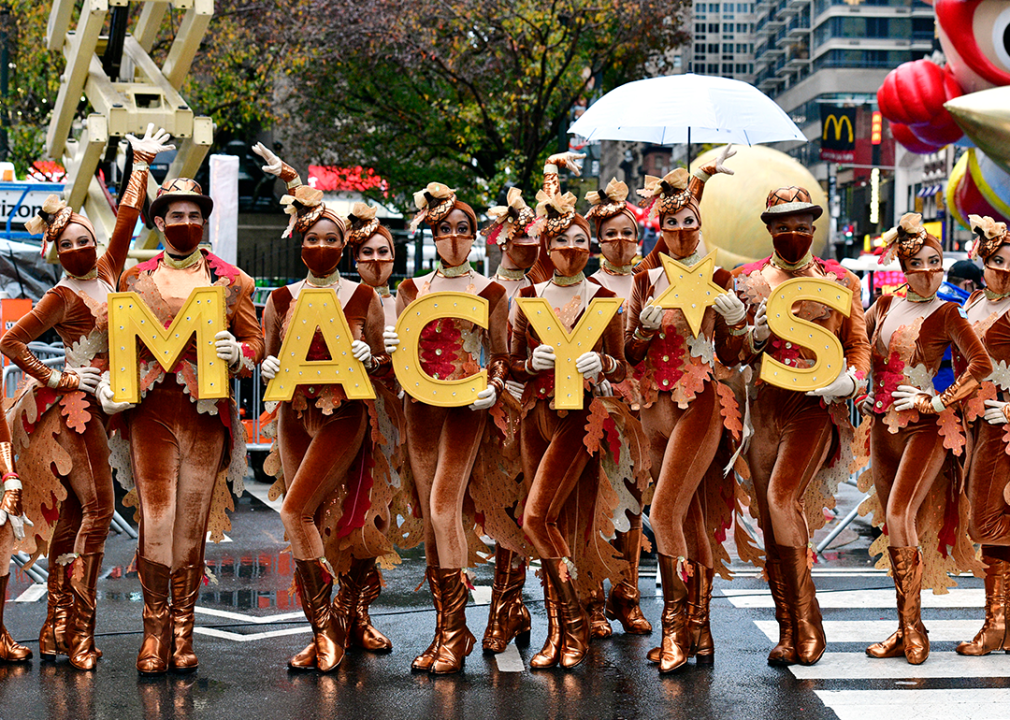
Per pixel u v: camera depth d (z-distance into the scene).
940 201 37.19
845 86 53.72
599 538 7.16
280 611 8.40
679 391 6.88
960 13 15.64
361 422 6.94
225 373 6.66
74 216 6.87
